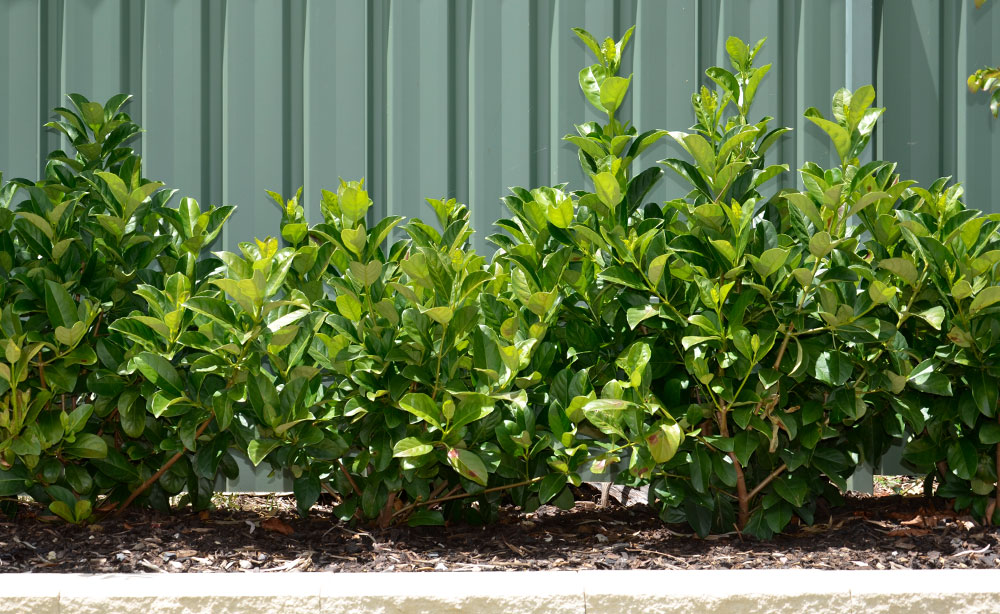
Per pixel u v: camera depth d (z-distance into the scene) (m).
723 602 2.71
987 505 3.61
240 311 3.42
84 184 3.92
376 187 4.70
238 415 3.44
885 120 4.78
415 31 4.71
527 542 3.48
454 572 2.96
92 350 3.46
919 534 3.50
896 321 3.57
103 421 3.69
